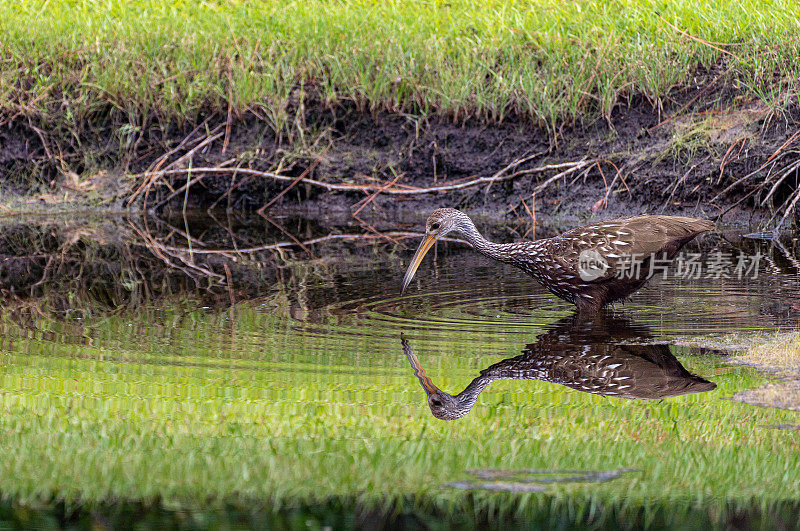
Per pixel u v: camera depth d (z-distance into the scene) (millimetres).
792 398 8500
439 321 11203
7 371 9438
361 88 18688
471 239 12531
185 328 10992
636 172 17172
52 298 12648
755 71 17141
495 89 18125
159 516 6586
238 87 18938
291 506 6695
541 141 18109
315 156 18859
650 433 7840
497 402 8586
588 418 8195
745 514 6516
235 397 8680
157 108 19172
